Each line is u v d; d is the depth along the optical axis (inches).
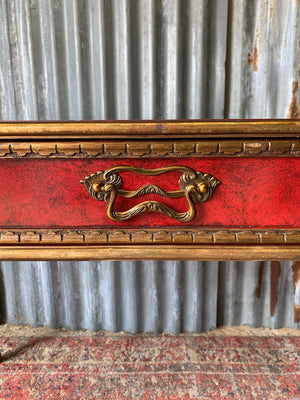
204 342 47.5
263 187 26.5
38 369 41.4
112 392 37.4
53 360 43.2
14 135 24.9
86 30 42.6
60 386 38.4
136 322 50.0
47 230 27.5
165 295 50.0
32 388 38.0
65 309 50.9
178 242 27.4
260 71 44.0
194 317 50.1
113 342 47.6
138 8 42.0
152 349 45.7
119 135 24.7
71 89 44.6
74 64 43.6
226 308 51.5
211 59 43.3
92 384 38.7
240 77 44.3
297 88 43.6
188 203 26.8
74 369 41.3
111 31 42.7
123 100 44.4
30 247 27.8
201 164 26.1
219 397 36.7
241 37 43.2
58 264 49.3
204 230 27.4
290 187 26.4
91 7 41.9
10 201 27.0
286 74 43.5
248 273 49.8
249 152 25.4
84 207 27.2
